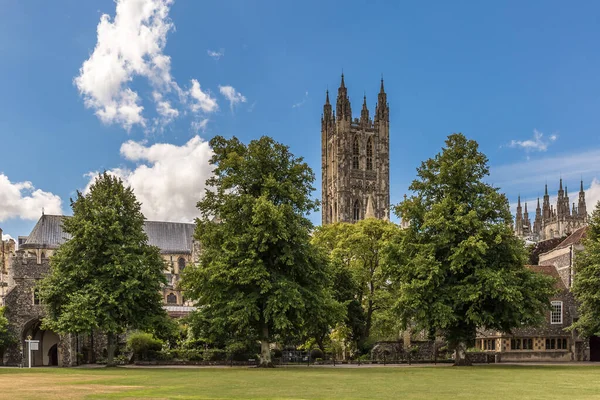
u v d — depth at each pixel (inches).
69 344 2716.5
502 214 2224.4
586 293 2368.4
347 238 3277.6
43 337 3267.7
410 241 2278.5
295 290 1919.3
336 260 2960.1
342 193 7603.4
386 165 7864.2
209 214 2207.2
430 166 2348.7
